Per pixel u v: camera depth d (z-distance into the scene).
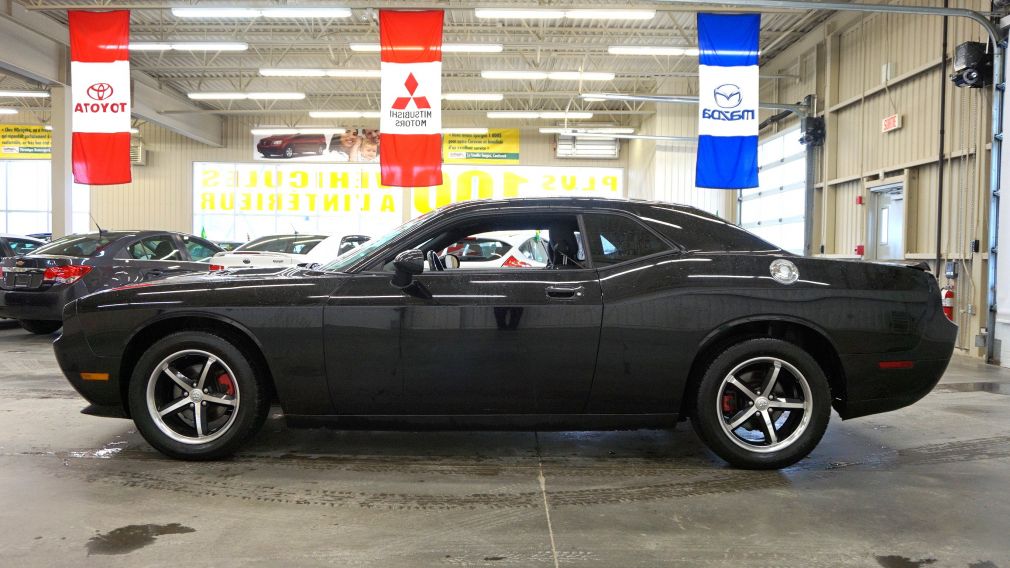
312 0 13.73
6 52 14.18
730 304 3.28
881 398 3.37
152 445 3.46
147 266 8.28
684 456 3.72
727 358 3.29
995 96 7.85
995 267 7.89
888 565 2.35
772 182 16.53
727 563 2.36
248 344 3.48
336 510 2.86
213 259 8.46
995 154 7.86
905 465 3.57
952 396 5.54
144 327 3.40
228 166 26.73
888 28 11.24
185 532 2.60
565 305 3.29
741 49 11.39
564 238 3.53
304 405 3.38
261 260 8.41
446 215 3.53
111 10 11.86
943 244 9.45
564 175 26.64
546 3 13.24
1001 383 6.27
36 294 7.55
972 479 3.33
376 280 3.39
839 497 3.06
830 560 2.39
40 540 2.51
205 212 26.75
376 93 23.08
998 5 7.75
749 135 11.43
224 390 3.48
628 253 3.45
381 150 11.56
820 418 3.33
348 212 26.94
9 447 3.77
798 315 3.28
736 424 3.35
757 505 2.95
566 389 3.32
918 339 3.35
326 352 3.32
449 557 2.40
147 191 26.62
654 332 3.28
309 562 2.35
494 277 3.37
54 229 15.96
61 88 16.06
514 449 3.85
